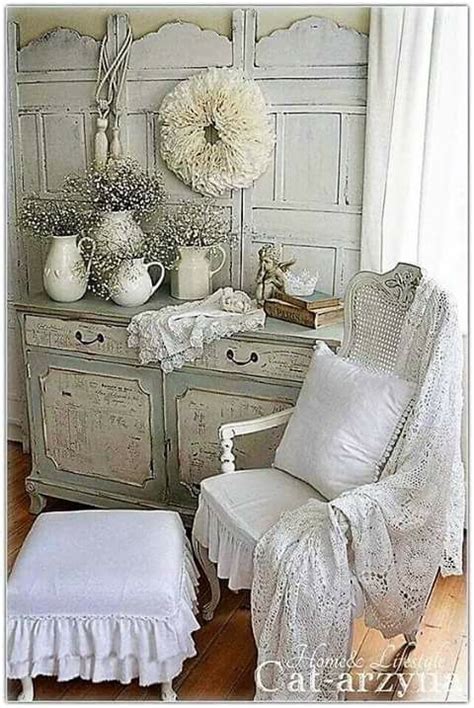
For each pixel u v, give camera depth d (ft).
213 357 9.06
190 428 9.45
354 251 9.60
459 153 8.62
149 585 6.75
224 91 9.61
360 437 7.27
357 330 8.25
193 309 9.38
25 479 11.27
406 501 6.70
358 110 9.17
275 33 9.41
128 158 10.59
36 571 6.88
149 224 10.69
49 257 10.02
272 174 9.83
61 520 7.59
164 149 10.21
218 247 10.23
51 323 9.98
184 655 6.97
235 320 8.84
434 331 7.20
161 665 6.88
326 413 7.56
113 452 10.07
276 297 9.37
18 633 6.83
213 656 7.80
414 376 7.50
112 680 7.00
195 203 10.36
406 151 8.73
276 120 9.64
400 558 6.79
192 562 7.65
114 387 9.82
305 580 6.36
